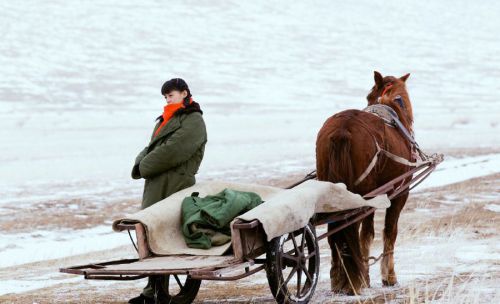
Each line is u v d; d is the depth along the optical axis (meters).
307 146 32.78
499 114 52.22
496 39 110.25
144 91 63.16
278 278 6.81
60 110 51.72
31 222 15.86
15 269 10.99
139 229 6.99
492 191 17.91
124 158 28.62
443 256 9.55
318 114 52.88
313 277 7.43
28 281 9.95
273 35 100.00
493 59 93.94
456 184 19.22
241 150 30.92
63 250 12.72
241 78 73.38
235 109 55.16
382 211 16.06
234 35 97.44
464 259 9.59
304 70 80.25
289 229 6.69
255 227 6.72
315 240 7.40
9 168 25.44
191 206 7.28
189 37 93.38
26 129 40.09
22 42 79.44
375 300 7.46
